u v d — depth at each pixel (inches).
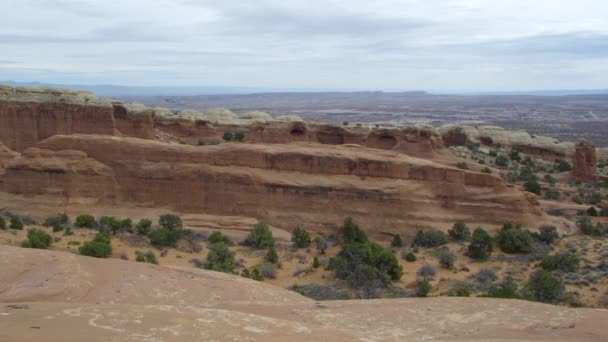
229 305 787.4
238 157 1982.0
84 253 1424.7
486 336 629.0
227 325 549.3
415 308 770.8
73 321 504.7
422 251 1678.2
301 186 1913.1
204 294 835.4
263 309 764.6
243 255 1646.2
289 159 1956.2
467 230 1765.5
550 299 1213.1
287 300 881.5
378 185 1882.4
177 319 546.3
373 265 1424.7
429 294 1279.5
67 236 1672.0
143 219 1831.9
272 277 1449.3
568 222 1978.3
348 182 1904.5
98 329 484.1
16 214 1959.9
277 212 1919.3
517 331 651.5
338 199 1894.7
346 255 1493.6
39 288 737.6
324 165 1939.0
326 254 1670.8
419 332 661.9
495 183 1897.1
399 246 1739.7
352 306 788.0
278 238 1811.0
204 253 1646.2
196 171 1980.8
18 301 700.0
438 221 1839.3
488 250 1620.3
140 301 765.9
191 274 939.3
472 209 1867.6
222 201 1962.4
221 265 1440.7
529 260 1551.4
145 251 1593.3
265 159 1967.3
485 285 1330.0
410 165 1903.3
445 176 1884.8
